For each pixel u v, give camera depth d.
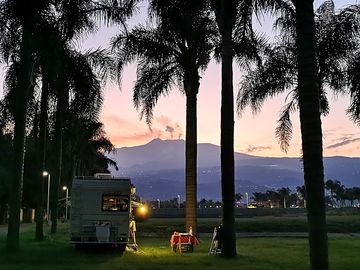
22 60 19.33
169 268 15.61
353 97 21.97
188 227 23.80
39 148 26.64
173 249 21.67
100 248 22.12
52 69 19.52
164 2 21.67
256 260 18.02
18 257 17.42
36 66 20.61
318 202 9.98
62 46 19.22
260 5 20.53
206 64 25.33
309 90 10.41
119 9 20.73
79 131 49.03
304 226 42.75
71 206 21.62
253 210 75.44
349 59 22.97
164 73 25.47
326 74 24.75
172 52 24.77
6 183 43.91
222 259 18.08
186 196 24.16
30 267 15.31
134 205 25.25
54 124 30.53
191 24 22.50
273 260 18.11
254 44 23.33
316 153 10.16
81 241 21.33
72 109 22.06
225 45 19.47
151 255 20.02
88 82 21.50
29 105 25.67
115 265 16.31
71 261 17.39
